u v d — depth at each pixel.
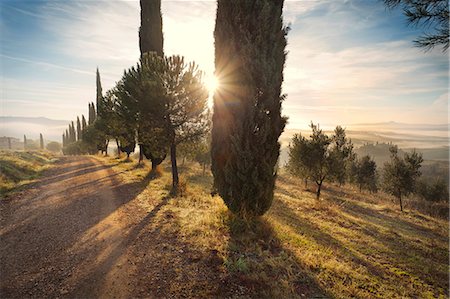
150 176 16.23
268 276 4.67
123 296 4.05
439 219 14.91
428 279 5.68
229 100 7.33
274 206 12.43
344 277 5.05
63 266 4.91
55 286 4.29
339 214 12.04
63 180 14.01
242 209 7.13
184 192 11.50
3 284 4.30
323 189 24.34
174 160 13.12
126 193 11.17
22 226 6.87
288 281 4.55
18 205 8.70
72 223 7.21
